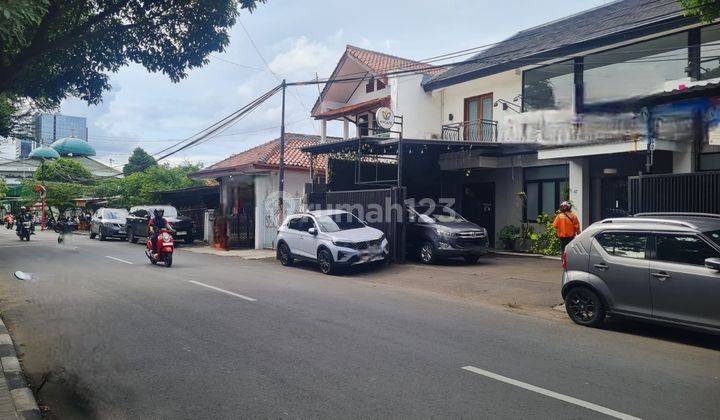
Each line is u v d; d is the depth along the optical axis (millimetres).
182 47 9898
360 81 25359
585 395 4965
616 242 7781
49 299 9875
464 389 5105
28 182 45031
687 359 6254
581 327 7965
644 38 14180
